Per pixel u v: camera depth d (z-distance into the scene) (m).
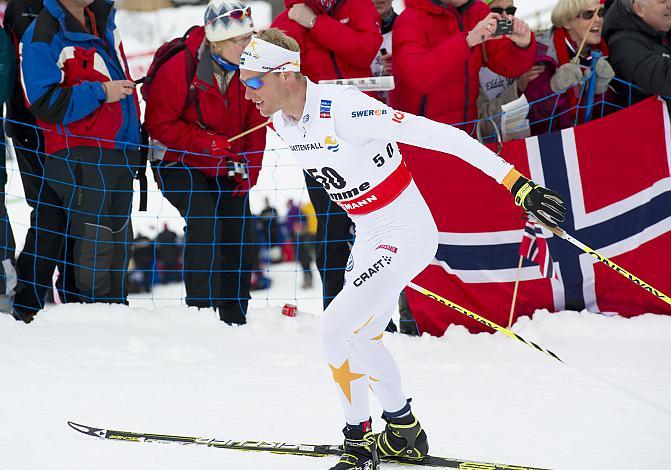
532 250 14.38
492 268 16.41
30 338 15.51
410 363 14.55
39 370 13.87
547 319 16.08
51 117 15.32
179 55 16.28
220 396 12.91
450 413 12.11
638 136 16.25
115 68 16.27
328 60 15.95
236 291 17.20
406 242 9.67
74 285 17.36
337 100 9.28
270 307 17.45
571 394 12.84
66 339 15.53
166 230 29.45
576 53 16.77
